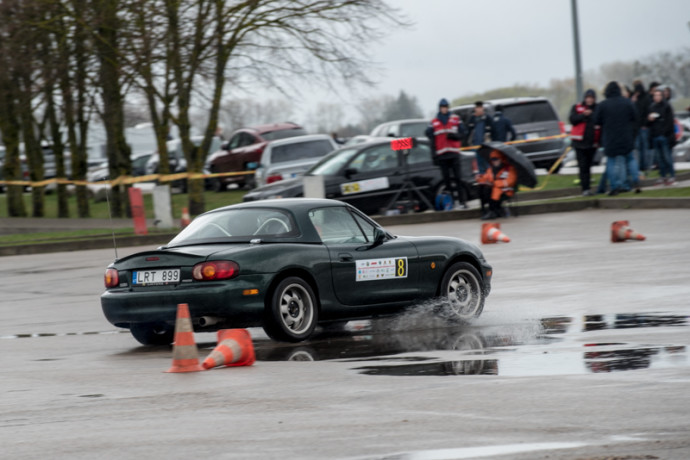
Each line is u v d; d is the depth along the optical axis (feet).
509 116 200.95
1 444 36.01
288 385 45.73
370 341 60.03
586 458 31.30
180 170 250.78
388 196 150.82
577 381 43.19
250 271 57.77
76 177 216.13
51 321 75.77
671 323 59.88
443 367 48.78
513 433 34.78
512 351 52.80
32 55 185.78
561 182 190.08
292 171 194.59
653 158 172.65
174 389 45.88
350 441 34.50
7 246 143.43
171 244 62.18
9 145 221.05
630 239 111.04
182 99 189.16
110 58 182.91
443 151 150.71
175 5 175.52
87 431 37.68
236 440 35.32
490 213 147.74
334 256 61.57
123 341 64.69
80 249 147.13
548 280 85.05
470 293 67.97
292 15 184.24
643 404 38.19
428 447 33.27
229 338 52.03
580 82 238.27
